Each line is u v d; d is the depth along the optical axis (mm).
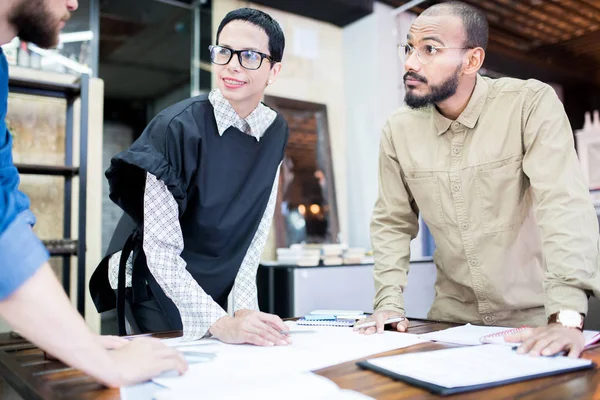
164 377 746
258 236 1449
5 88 858
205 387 665
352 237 4285
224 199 1339
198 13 4172
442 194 1422
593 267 1104
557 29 5211
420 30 1322
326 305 3174
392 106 4242
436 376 699
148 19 4395
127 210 1311
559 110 1281
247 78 1279
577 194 1173
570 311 1004
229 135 1347
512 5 4680
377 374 751
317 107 4223
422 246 4250
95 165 3174
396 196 1528
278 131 1474
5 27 762
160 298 1311
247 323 1026
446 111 1402
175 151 1251
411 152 1463
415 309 3434
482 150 1361
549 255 1135
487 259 1388
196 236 1351
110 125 6324
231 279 1396
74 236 3168
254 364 822
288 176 3975
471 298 1471
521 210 1369
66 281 3131
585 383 692
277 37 1325
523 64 5801
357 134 4305
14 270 677
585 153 5430
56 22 797
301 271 3111
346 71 4434
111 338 936
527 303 1393
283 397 607
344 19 4316
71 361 702
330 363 819
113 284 1501
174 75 5535
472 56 1309
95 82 3215
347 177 4359
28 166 2881
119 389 705
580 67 6188
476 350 868
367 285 3346
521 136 1319
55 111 3213
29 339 710
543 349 833
